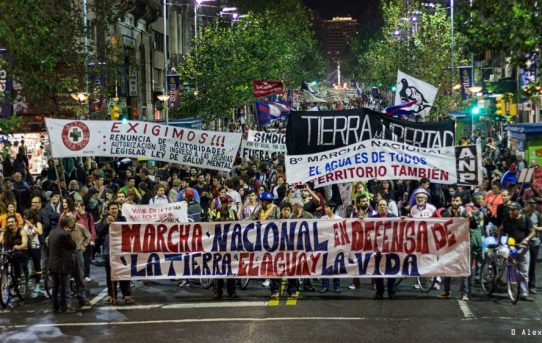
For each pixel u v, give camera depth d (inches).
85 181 1069.1
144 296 638.5
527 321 532.7
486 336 490.3
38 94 1054.4
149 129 766.5
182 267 615.5
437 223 604.7
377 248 609.6
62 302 587.5
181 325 532.4
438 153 640.4
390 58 3410.4
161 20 2731.3
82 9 1220.5
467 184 693.3
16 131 1202.0
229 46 2231.8
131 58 1631.4
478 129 2114.9
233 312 567.8
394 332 502.3
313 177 643.5
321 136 709.9
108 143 752.3
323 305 587.2
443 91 2449.6
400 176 641.0
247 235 615.2
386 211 631.8
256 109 1765.5
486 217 715.4
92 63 1204.5
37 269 662.5
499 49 641.0
